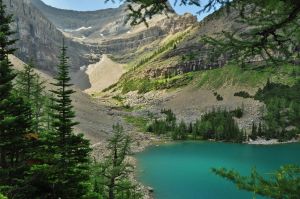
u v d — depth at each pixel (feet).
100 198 116.37
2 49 101.86
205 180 299.17
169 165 372.79
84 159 103.19
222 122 629.92
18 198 93.97
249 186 32.24
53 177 96.07
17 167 97.40
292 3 27.71
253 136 582.76
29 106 107.04
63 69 101.71
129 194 177.88
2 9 102.83
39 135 107.14
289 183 30.19
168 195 255.29
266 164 378.53
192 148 499.10
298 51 31.30
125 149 147.43
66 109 100.99
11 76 101.65
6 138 97.35
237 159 411.54
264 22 30.04
